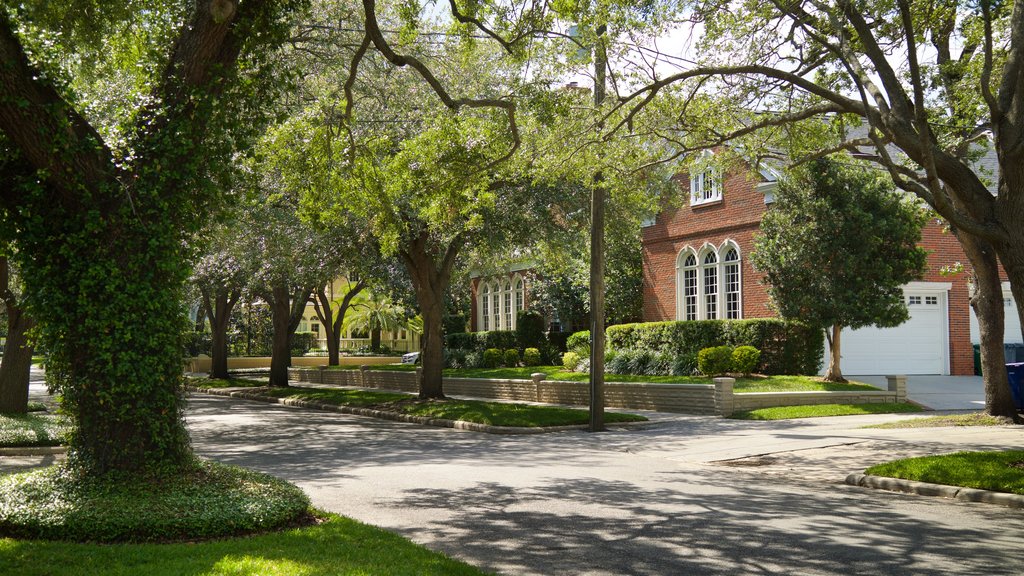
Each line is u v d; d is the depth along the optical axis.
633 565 6.64
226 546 6.43
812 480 11.27
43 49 8.02
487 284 44.28
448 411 20.89
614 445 15.60
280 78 9.64
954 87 13.91
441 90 11.84
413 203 13.96
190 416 22.78
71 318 7.95
